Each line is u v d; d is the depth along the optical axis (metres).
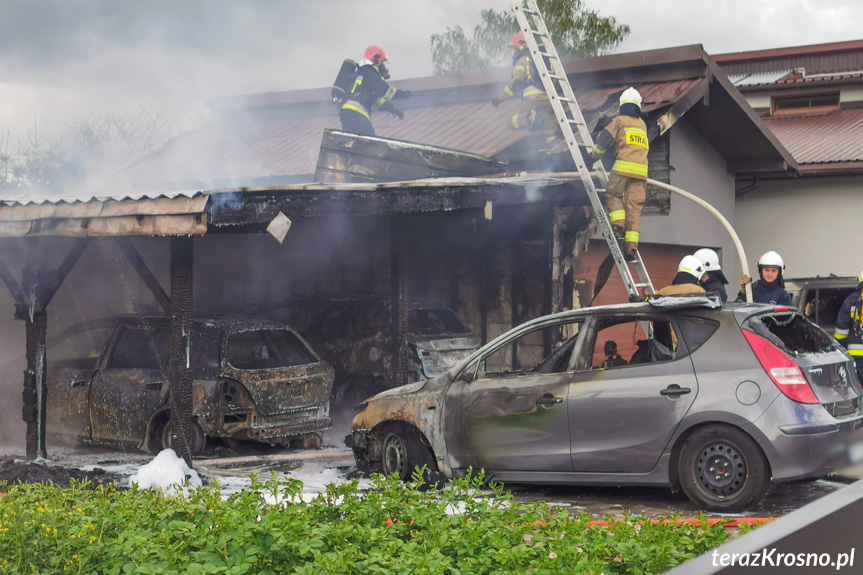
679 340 6.93
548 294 12.60
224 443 9.85
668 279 15.74
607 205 9.82
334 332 11.73
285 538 4.45
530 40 10.30
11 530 4.62
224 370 9.23
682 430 6.71
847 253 20.31
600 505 7.15
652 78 15.21
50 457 9.68
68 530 4.65
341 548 4.68
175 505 5.42
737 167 18.41
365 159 13.00
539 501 7.37
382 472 8.33
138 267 8.20
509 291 12.94
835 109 26.73
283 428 9.39
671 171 15.35
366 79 13.60
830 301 14.07
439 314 11.92
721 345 6.74
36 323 9.10
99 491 6.08
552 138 12.91
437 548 4.55
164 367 9.45
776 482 6.45
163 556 4.27
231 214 7.38
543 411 7.35
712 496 6.62
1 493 6.73
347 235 13.78
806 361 6.59
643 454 6.88
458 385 7.87
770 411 6.40
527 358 12.74
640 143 9.64
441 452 7.86
